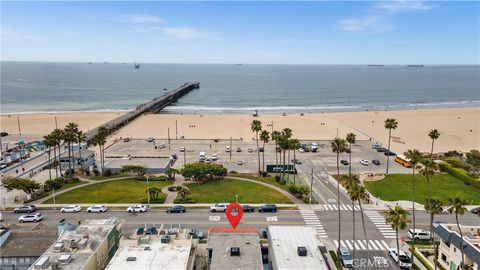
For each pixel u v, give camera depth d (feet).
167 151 469.57
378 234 245.04
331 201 301.22
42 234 198.39
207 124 648.38
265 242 223.10
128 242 182.80
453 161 387.55
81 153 402.31
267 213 277.23
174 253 174.81
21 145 476.95
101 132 377.30
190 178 354.13
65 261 158.20
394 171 386.52
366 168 398.42
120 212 278.26
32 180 327.88
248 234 201.16
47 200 300.40
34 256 176.96
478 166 374.84
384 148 474.49
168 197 307.17
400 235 243.40
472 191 325.01
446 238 198.39
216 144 512.63
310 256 179.73
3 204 293.02
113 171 374.02
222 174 358.43
